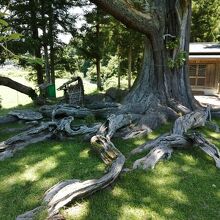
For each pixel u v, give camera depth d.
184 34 9.19
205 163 5.48
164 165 5.33
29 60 1.90
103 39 17.56
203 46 16.86
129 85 18.81
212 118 9.46
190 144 6.19
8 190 4.40
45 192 4.15
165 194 4.27
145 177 4.81
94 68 31.45
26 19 13.73
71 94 10.39
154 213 3.78
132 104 8.88
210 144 5.82
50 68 15.83
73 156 5.77
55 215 3.54
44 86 12.66
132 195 4.22
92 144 5.84
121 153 5.48
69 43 16.75
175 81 9.36
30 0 13.60
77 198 3.96
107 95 12.13
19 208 3.88
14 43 10.60
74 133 6.85
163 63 8.99
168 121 8.49
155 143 6.14
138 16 7.74
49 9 14.44
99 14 16.06
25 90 11.60
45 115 9.01
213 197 4.21
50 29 14.77
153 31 8.33
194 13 23.67
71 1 15.11
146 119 7.82
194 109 9.26
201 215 3.74
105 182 4.31
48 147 6.36
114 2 7.16
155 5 8.27
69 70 17.16
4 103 15.38
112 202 4.02
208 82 16.14
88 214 3.72
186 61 9.47
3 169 5.20
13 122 8.60
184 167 5.27
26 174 4.98
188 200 4.11
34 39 13.11
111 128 6.68
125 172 4.92
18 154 5.94
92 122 8.22
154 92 9.05
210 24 24.03
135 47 18.66
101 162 5.39
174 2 8.96
